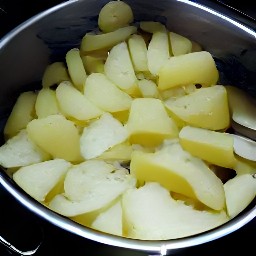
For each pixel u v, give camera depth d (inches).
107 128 12.7
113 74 13.8
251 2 15.6
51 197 11.3
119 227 10.6
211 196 11.3
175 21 15.0
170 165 11.5
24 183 11.2
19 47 13.4
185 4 14.4
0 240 9.8
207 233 9.9
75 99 13.1
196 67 13.9
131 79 13.7
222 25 14.4
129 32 14.8
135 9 15.0
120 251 9.5
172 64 13.9
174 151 12.1
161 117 12.8
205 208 11.3
